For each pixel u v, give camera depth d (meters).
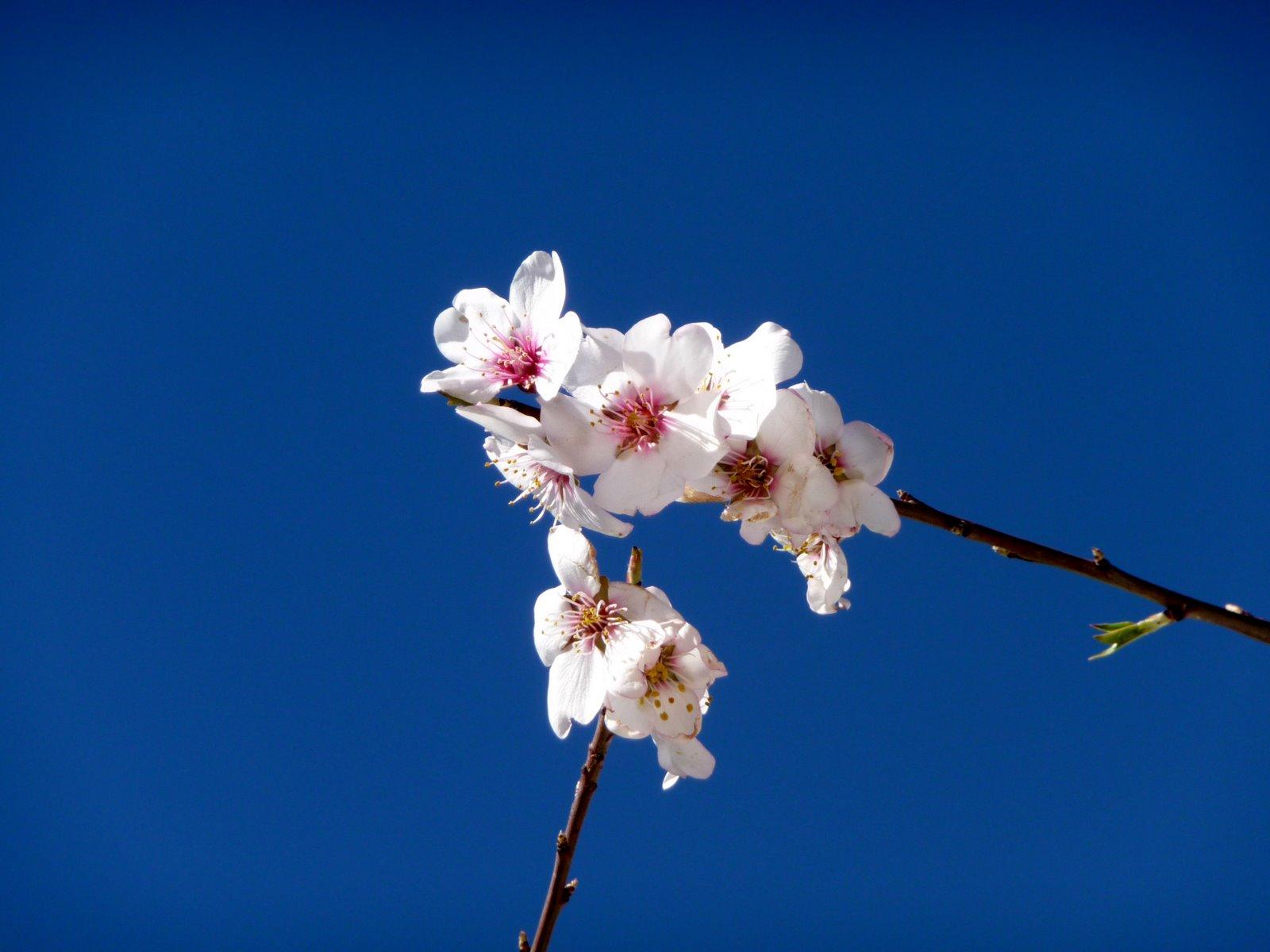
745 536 0.81
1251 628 0.78
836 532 0.80
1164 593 0.79
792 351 0.80
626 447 0.80
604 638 0.81
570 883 0.79
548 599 0.82
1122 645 0.79
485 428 0.80
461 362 0.81
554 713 0.81
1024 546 0.79
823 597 0.83
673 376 0.80
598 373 0.80
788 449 0.80
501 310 0.81
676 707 0.81
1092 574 0.79
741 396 0.80
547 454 0.80
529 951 0.79
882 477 0.81
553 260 0.81
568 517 0.82
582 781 0.80
